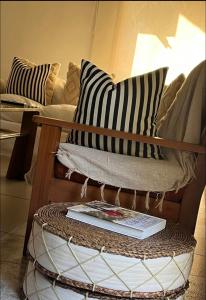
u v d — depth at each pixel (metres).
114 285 1.16
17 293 1.40
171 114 1.97
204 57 4.82
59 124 1.69
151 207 1.72
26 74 3.92
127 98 1.69
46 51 5.10
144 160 1.73
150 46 4.93
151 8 4.91
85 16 5.00
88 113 1.71
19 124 3.28
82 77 1.76
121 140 1.73
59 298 1.21
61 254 1.20
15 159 3.04
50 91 3.96
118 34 4.97
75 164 1.71
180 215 1.71
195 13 4.82
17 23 5.11
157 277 1.19
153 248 1.19
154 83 1.72
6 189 2.79
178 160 1.78
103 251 1.14
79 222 1.32
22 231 2.01
